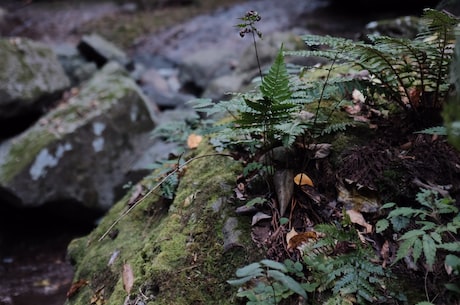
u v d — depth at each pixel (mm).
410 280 1220
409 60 1575
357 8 4152
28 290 2199
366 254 1250
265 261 1132
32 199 2520
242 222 1384
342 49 1372
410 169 1361
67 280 2271
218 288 1310
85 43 3875
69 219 2711
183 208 1495
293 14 4520
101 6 5668
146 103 3055
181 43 4520
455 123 999
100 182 2732
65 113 2836
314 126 1438
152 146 2803
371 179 1375
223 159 1585
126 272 1429
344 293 1208
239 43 4234
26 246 2570
